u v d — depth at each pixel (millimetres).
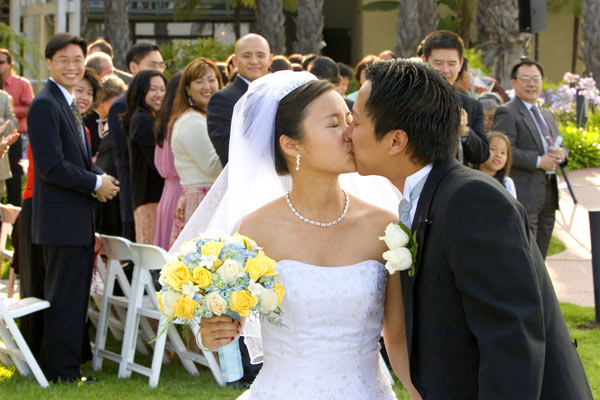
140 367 5000
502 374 2037
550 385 2182
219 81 5656
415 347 2289
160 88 5984
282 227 2617
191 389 4738
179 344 5215
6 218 6824
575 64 25750
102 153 6895
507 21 15750
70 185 4734
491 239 2121
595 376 5012
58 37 4859
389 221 2662
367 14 25344
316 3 20047
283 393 2527
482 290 2111
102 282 6566
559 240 9352
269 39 20281
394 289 2602
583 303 7145
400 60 2355
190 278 2375
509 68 15906
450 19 24203
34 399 4418
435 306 2234
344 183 2961
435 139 2277
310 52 20156
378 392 2600
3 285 7617
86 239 4875
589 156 13578
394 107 2266
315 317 2506
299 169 2604
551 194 7039
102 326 5410
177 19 24312
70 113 4922
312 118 2543
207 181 5293
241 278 2367
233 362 2586
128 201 6402
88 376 5031
